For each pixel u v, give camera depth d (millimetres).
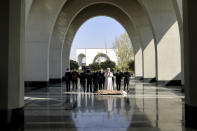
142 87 18453
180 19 14062
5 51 5598
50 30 16578
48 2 16391
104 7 29828
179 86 17719
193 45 5660
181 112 7469
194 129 5375
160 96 12078
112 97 11789
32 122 6062
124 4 24812
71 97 11805
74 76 17438
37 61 16781
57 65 23906
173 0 14125
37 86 16859
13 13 5707
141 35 24906
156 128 5445
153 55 24750
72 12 23422
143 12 24438
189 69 5715
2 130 5340
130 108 8273
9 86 5574
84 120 6297
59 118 6559
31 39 16641
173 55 17656
